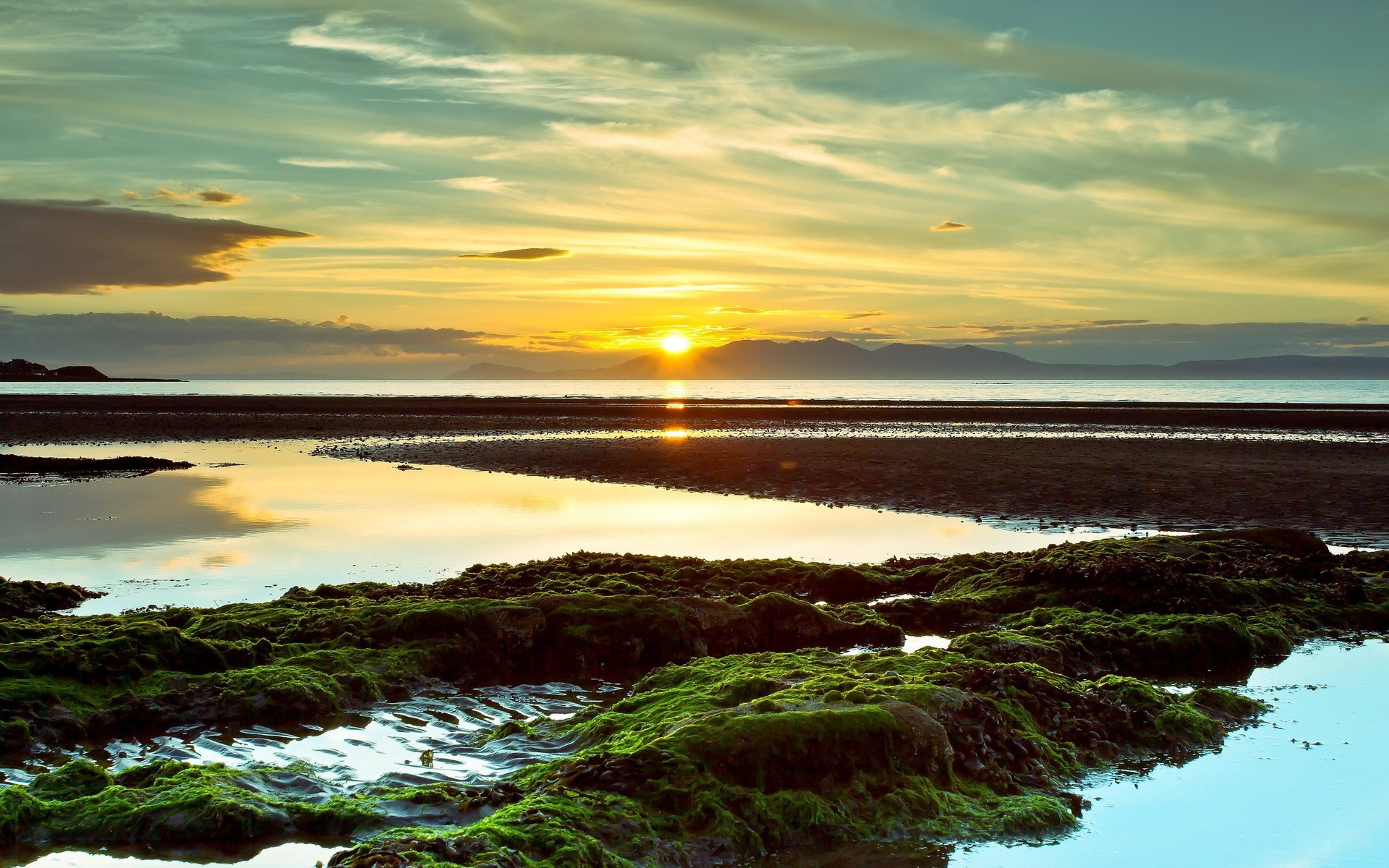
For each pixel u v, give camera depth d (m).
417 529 25.41
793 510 29.45
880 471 39.56
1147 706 11.12
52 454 50.03
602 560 17.88
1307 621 15.88
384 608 13.87
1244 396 170.88
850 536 24.72
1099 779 9.77
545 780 8.56
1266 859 8.13
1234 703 11.86
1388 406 102.50
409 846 6.95
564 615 13.78
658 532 25.11
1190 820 8.86
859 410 88.62
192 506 29.73
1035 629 14.38
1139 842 8.42
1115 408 94.00
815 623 14.59
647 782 8.20
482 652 13.17
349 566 20.45
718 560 18.56
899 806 8.49
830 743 8.72
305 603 15.24
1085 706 10.80
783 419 81.88
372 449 51.62
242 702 11.05
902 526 26.41
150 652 11.79
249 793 8.43
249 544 23.06
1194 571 17.33
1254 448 50.94
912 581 18.19
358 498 31.88
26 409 86.88
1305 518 27.94
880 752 8.83
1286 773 9.96
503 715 11.50
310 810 8.17
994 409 91.19
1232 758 10.39
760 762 8.49
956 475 38.06
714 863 7.73
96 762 9.81
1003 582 16.97
